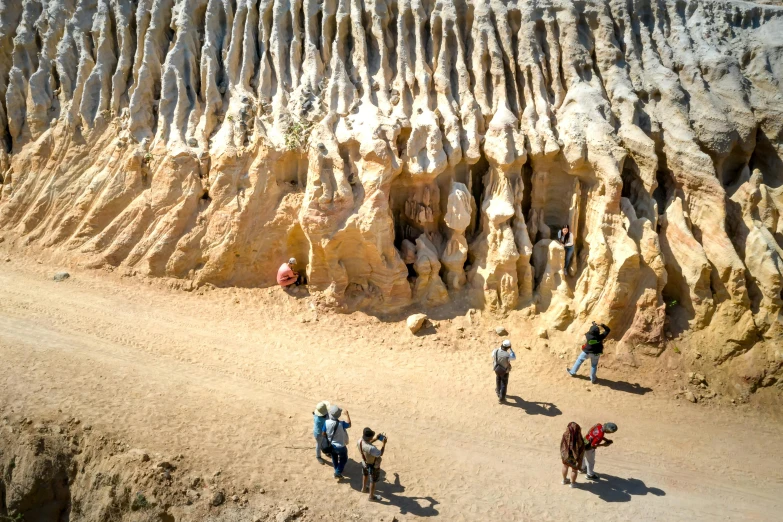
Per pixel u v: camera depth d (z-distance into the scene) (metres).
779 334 15.25
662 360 15.80
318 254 17.02
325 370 15.17
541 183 17.86
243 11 18.75
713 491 12.73
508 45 18.28
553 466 13.04
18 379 13.41
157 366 14.47
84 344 14.83
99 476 12.12
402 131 17.58
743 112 17.66
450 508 11.87
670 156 17.12
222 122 18.31
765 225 16.77
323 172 16.73
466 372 15.64
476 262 17.67
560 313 16.62
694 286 15.91
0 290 16.52
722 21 19.12
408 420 13.88
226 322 16.48
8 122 19.62
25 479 12.30
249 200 17.28
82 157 18.81
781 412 14.97
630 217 16.62
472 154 17.34
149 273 17.52
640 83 18.16
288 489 11.87
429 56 18.48
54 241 18.33
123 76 19.08
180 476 11.81
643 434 14.05
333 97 17.86
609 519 11.88
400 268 17.27
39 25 19.84
